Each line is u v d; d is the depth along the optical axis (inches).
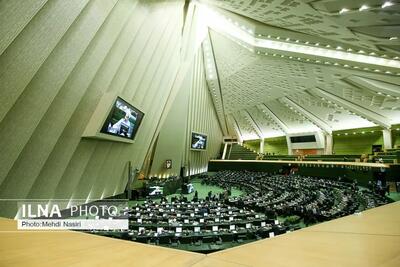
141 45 633.6
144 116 740.7
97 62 495.2
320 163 1315.2
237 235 418.0
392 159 1072.8
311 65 954.7
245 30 911.7
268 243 63.1
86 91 504.7
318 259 51.0
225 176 1509.6
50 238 71.7
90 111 527.8
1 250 61.0
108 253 58.0
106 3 470.6
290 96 1360.7
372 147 1398.9
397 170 938.7
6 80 338.6
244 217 562.3
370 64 783.1
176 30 794.8
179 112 1245.1
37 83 390.0
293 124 1674.5
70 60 430.0
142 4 589.6
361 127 1378.0
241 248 59.2
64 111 455.2
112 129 577.3
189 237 398.9
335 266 47.1
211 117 1797.5
